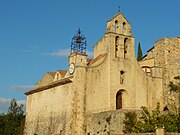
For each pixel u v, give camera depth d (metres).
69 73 50.59
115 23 52.84
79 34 52.47
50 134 52.47
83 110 47.91
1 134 81.19
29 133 60.06
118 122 41.91
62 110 50.44
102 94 49.03
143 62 57.78
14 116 84.25
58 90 53.00
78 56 49.62
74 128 46.88
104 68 50.06
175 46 55.78
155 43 57.38
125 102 50.19
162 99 52.72
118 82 49.91
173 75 53.19
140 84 51.62
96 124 45.53
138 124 37.81
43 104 57.28
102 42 54.06
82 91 48.41
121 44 52.06
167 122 36.91
